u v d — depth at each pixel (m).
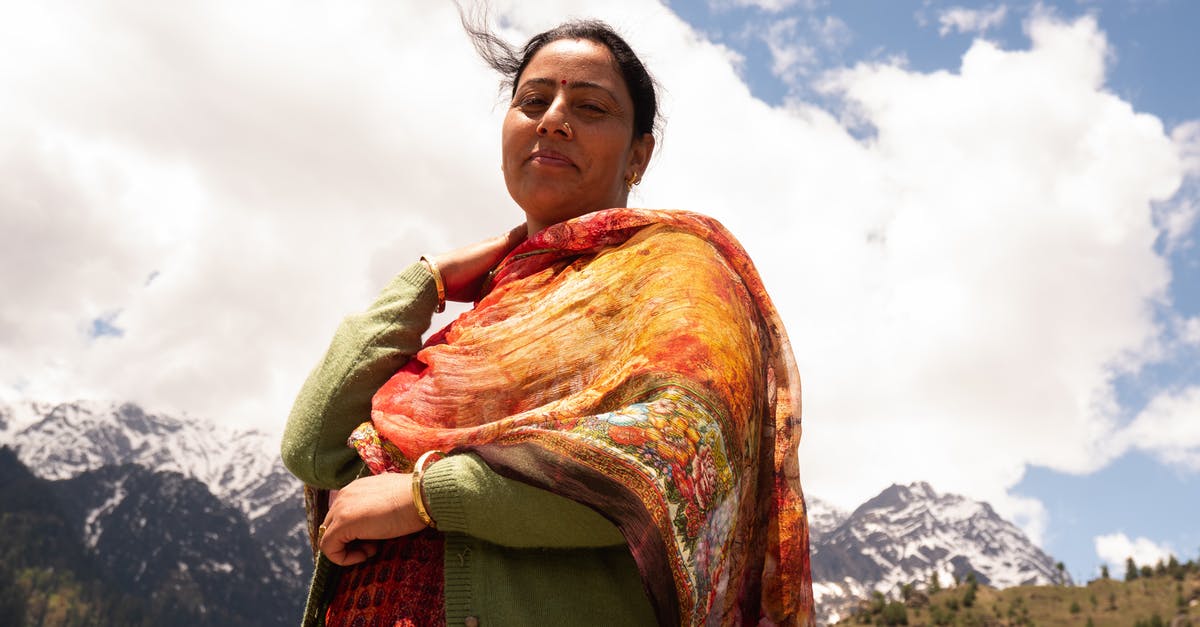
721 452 2.10
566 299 2.53
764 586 2.50
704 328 2.27
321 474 2.71
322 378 2.82
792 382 2.67
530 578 2.09
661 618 1.88
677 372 2.15
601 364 2.40
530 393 2.42
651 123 3.30
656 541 1.91
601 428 2.00
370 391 2.78
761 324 2.71
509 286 2.75
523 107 3.12
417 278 3.02
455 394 2.48
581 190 3.04
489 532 2.06
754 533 2.53
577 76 3.06
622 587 2.13
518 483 2.02
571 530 2.03
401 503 2.16
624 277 2.52
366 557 2.37
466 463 2.09
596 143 3.03
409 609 2.25
